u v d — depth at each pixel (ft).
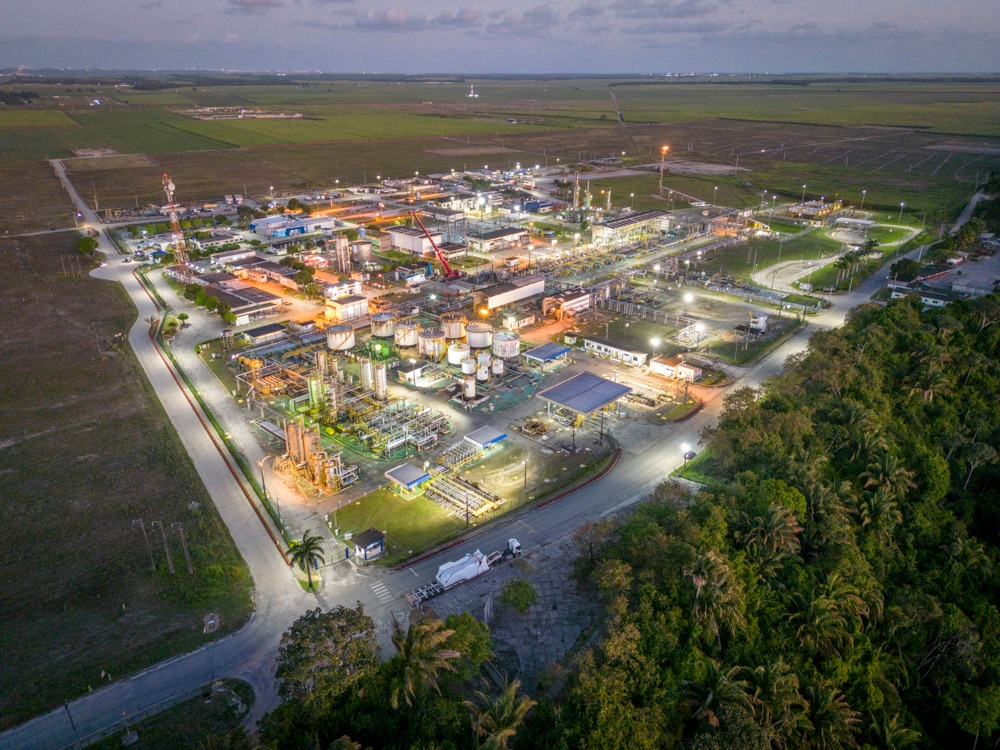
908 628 326.03
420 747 217.97
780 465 382.22
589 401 474.90
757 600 300.81
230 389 528.63
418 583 328.70
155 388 528.63
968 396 515.91
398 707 236.43
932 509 405.39
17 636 292.20
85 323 650.84
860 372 488.02
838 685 282.77
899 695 304.91
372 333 635.25
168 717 255.70
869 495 386.32
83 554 343.87
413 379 542.57
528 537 363.35
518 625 303.48
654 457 438.81
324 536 362.94
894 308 595.47
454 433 469.16
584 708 239.30
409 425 470.39
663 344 613.11
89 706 260.01
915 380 496.23
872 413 431.02
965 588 368.89
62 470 416.46
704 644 277.44
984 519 435.53
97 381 534.78
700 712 247.50
